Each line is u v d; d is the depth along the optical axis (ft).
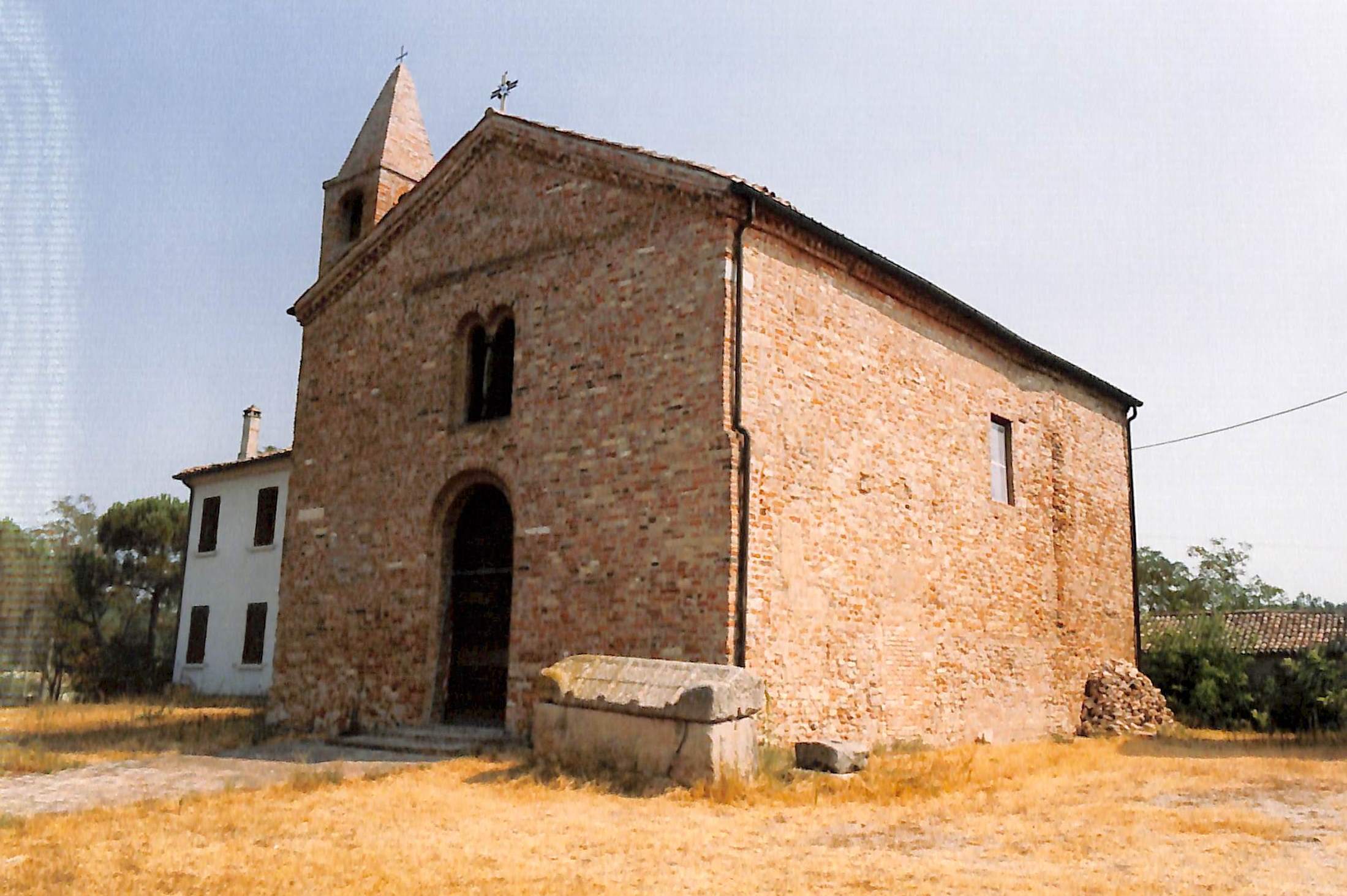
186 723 62.49
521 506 48.65
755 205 44.96
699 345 44.04
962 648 56.65
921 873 23.62
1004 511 62.80
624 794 34.09
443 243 56.13
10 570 81.87
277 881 22.44
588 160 49.85
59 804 32.63
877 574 50.47
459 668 51.39
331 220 66.23
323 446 59.31
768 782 35.70
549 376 49.21
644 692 36.86
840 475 48.91
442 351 54.44
